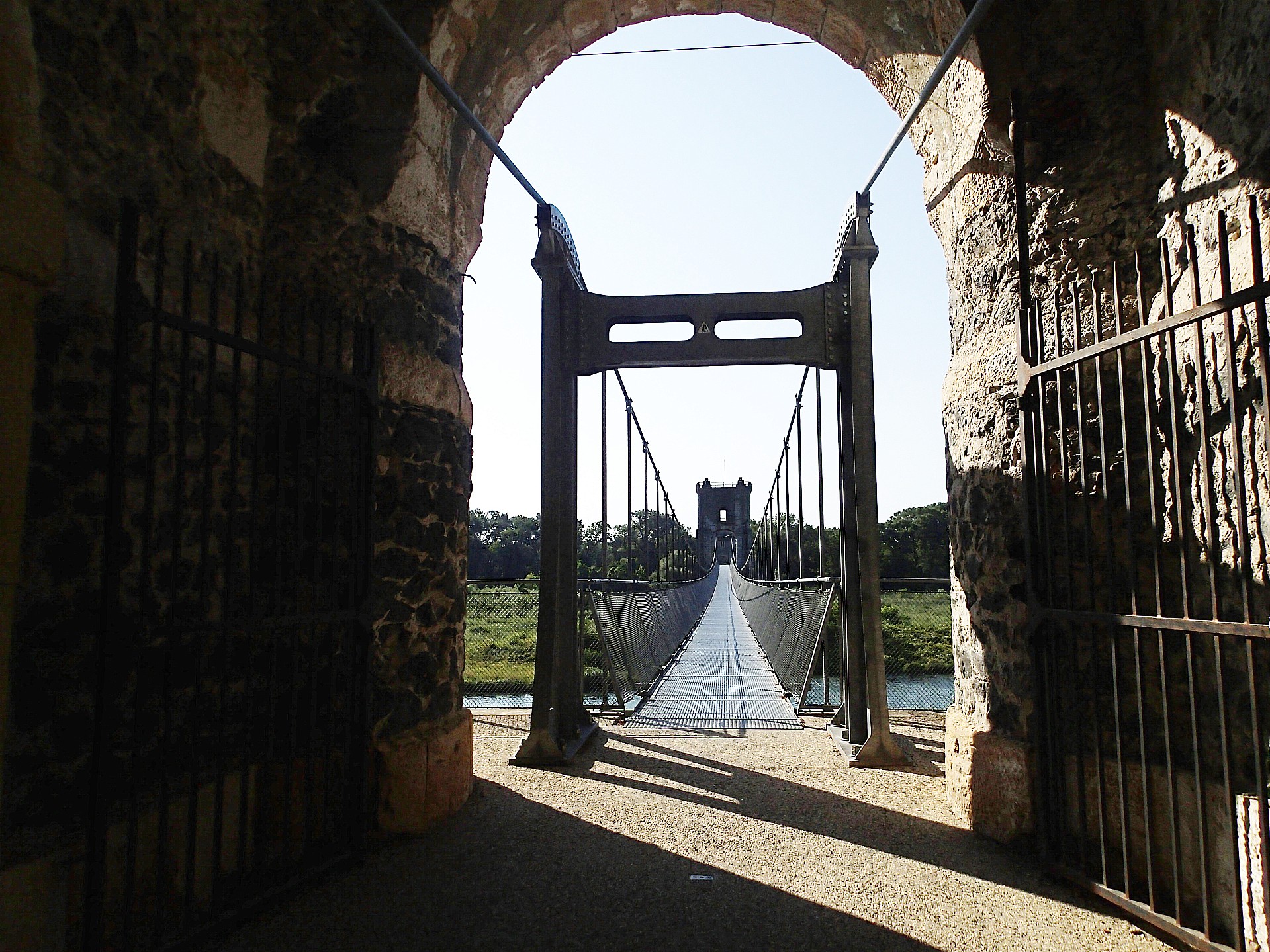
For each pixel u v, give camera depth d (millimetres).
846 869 2973
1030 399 3002
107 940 2289
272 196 3357
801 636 7230
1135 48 3105
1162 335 2352
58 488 2197
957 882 2844
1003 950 2324
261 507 3217
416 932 2447
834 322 5203
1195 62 2697
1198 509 2639
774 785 4211
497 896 2725
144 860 2453
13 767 2043
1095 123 3168
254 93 3221
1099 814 2799
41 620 2135
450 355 4086
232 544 2355
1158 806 2732
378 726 3377
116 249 2434
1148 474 2480
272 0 3303
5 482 1856
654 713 6504
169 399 2695
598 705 6512
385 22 3121
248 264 3191
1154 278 2959
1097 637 2664
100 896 1973
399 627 3516
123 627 2035
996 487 3428
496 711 6625
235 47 3092
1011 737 3299
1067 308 3166
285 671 3188
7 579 1855
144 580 2078
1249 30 2348
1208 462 2170
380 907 2629
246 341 2426
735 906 2639
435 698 3666
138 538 2516
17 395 1897
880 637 4781
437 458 3793
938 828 3477
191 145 2838
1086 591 2996
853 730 4969
